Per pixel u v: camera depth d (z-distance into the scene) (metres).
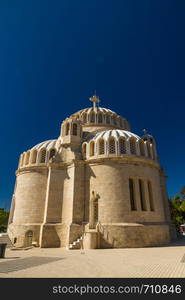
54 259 15.20
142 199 26.03
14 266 12.59
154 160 29.78
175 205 52.91
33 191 29.83
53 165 29.61
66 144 31.44
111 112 44.09
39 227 27.08
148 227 23.56
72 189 26.62
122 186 24.94
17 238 27.27
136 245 22.12
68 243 23.22
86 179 27.17
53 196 27.92
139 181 26.98
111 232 22.45
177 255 16.02
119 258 15.17
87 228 23.75
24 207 29.28
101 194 25.08
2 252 16.34
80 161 27.97
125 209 23.83
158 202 27.19
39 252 20.16
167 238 25.39
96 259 14.91
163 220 26.86
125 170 25.92
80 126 33.69
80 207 25.73
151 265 12.41
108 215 23.66
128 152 27.20
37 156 32.09
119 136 29.03
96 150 28.06
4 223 57.50
